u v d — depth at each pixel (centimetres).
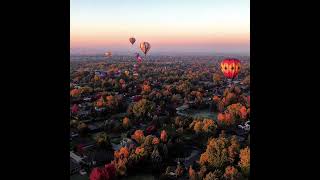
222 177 15350
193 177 15612
